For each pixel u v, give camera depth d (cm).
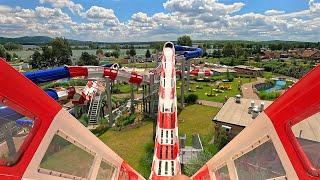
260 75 14175
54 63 17238
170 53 5531
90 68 5041
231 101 5138
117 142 4794
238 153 952
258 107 4456
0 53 16462
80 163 932
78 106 6100
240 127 4066
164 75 4753
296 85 710
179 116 6306
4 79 662
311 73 664
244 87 10588
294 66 16162
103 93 6488
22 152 713
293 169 702
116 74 5434
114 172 1317
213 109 6944
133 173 1783
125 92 9550
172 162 2791
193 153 3619
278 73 15325
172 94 4181
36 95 749
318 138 659
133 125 5584
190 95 7638
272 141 769
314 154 668
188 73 8544
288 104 727
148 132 5241
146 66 17662
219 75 13125
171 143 3094
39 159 753
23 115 713
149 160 3922
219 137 4144
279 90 10475
